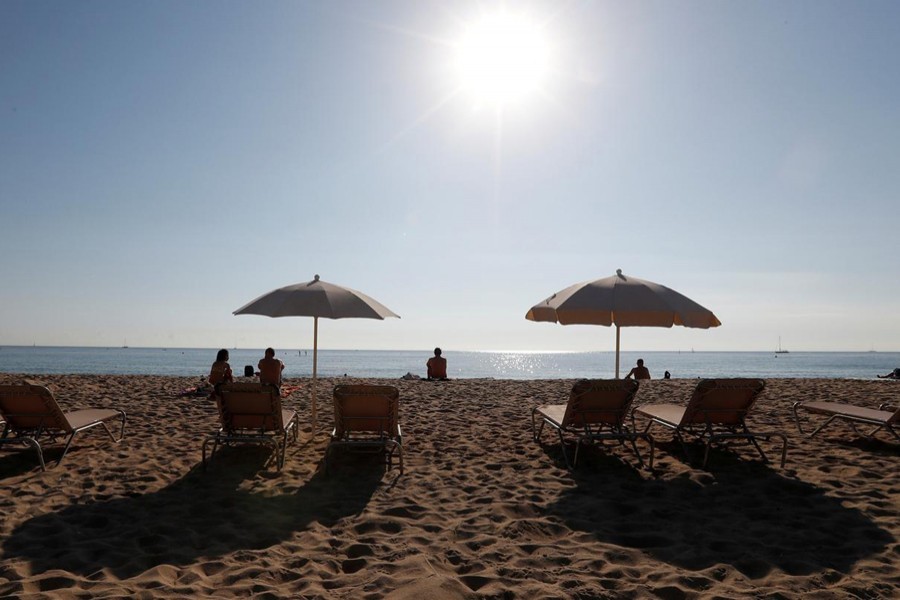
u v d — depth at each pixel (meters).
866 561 3.73
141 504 4.91
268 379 7.78
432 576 3.48
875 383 15.87
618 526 4.48
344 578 3.49
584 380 6.23
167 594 3.25
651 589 3.35
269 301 6.45
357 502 5.05
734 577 3.54
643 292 6.60
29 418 6.18
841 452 6.71
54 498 5.00
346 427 6.35
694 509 4.86
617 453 6.84
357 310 6.35
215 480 5.68
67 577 3.42
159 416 9.27
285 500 5.11
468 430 8.32
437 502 5.09
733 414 6.41
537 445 7.34
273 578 3.52
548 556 3.86
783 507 4.85
